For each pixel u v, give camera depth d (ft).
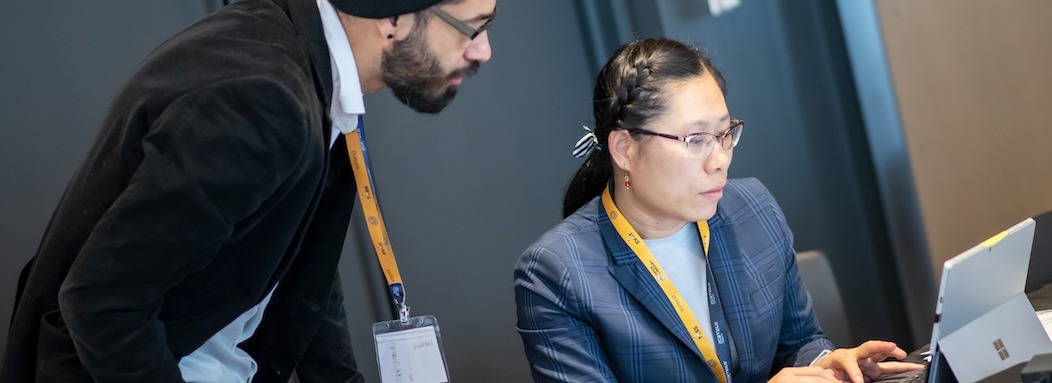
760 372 5.83
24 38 7.44
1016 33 11.43
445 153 9.17
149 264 4.12
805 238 10.58
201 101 4.09
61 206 4.68
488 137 9.38
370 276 8.82
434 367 5.77
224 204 4.10
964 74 10.98
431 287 9.11
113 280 4.10
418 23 4.47
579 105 9.84
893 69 10.46
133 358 4.24
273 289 5.37
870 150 10.50
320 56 4.53
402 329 5.77
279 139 4.12
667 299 5.65
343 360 6.07
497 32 9.38
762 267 5.96
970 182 11.01
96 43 7.72
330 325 5.98
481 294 9.37
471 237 9.31
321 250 5.47
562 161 9.77
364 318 8.77
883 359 5.39
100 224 4.12
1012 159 11.37
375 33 4.55
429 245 9.10
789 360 6.13
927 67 10.71
